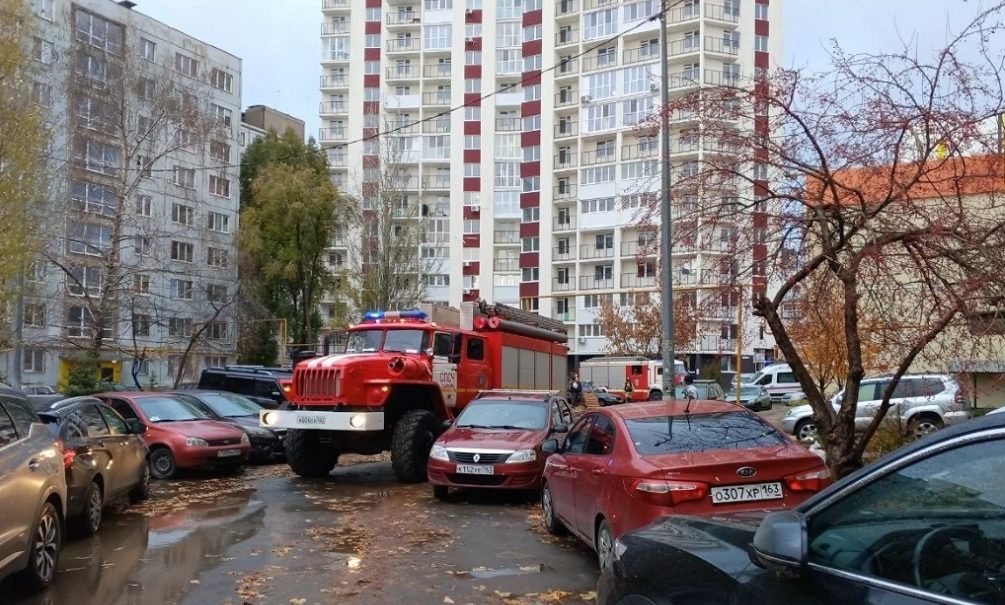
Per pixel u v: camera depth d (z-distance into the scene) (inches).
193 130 1278.3
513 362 708.0
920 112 284.0
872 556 109.8
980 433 102.7
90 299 1102.4
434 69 2871.6
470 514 425.1
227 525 392.5
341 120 3085.6
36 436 283.6
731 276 330.0
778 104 307.3
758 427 299.3
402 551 335.0
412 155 2819.9
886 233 282.4
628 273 2357.3
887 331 304.8
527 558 323.6
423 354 590.2
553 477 360.5
